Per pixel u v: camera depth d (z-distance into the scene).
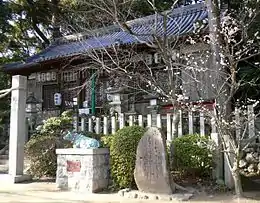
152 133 6.87
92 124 10.18
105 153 7.66
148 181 6.82
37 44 24.23
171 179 6.87
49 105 18.27
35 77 18.92
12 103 9.17
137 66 12.66
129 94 12.72
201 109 7.68
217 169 7.55
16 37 23.23
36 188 7.88
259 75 10.91
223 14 9.89
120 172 7.24
